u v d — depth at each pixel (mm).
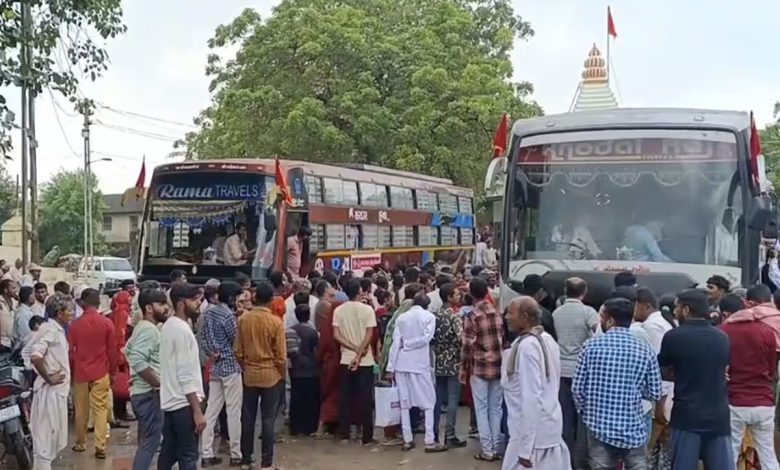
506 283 10984
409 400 10523
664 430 8102
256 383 9555
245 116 31625
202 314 10227
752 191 10297
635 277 9734
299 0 32781
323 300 11594
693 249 10312
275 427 11883
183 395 7688
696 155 10477
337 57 31750
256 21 33375
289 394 11656
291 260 17406
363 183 22031
